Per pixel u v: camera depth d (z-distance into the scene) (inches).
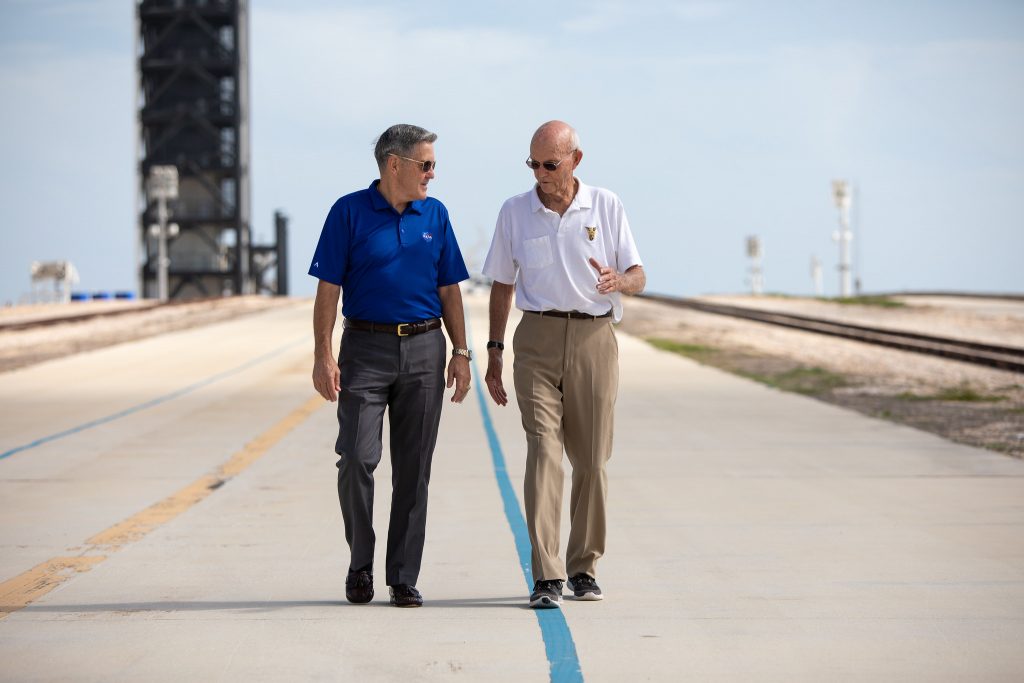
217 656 287.7
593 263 335.3
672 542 436.5
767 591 356.2
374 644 297.9
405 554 340.5
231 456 706.2
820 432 795.4
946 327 2573.8
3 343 1968.5
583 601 346.0
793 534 450.6
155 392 1139.3
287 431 829.2
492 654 287.7
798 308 3371.1
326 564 405.7
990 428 837.2
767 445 729.0
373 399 335.9
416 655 287.6
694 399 1032.8
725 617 324.2
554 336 345.4
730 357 1668.3
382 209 332.8
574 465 352.5
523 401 347.9
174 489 583.8
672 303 3631.9
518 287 354.6
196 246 5162.4
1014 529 457.7
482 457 685.9
